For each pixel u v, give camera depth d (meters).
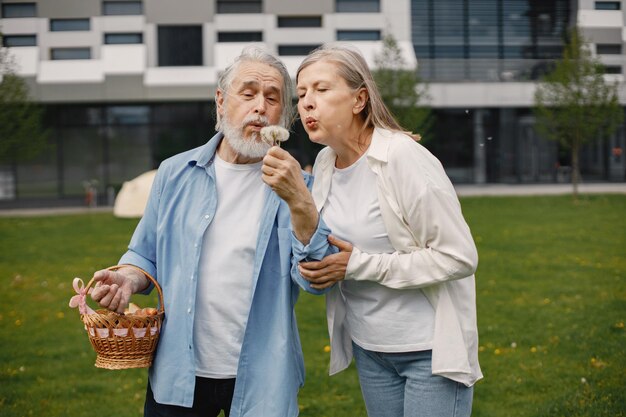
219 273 2.88
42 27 23.62
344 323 3.00
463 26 28.36
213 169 2.98
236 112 2.87
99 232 16.11
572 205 19.92
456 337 2.72
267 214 2.90
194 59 26.92
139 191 20.14
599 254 11.28
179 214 2.95
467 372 2.69
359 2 27.44
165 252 2.94
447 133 30.17
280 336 2.84
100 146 28.55
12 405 5.09
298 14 27.27
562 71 20.83
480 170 30.25
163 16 26.44
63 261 11.88
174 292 2.88
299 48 27.39
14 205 26.86
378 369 2.94
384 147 2.71
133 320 2.74
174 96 26.73
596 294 8.37
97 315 2.72
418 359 2.78
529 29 28.38
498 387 5.29
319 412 4.90
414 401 2.77
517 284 9.05
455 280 2.77
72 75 25.52
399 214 2.70
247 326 2.82
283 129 2.58
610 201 20.78
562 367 5.69
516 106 29.03
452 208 2.65
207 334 2.88
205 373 2.88
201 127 28.70
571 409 4.72
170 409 2.90
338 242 2.72
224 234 2.91
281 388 2.80
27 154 19.91
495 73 28.66
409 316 2.78
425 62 28.56
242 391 2.82
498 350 6.17
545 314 7.45
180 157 3.05
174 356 2.84
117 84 26.17
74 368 6.02
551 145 30.17
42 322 7.68
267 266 2.88
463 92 28.70
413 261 2.67
